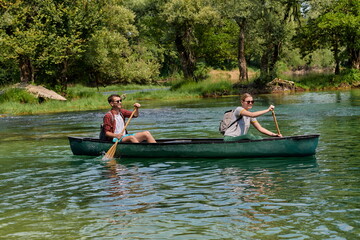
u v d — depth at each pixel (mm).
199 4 39062
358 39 37188
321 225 4332
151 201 5422
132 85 55000
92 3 31516
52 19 29328
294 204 5051
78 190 6156
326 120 13828
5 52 27797
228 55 47844
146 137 8992
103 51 34969
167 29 41062
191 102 27203
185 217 4742
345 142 9375
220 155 8242
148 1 44312
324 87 36000
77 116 19891
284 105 21188
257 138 8289
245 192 5672
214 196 5539
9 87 27406
